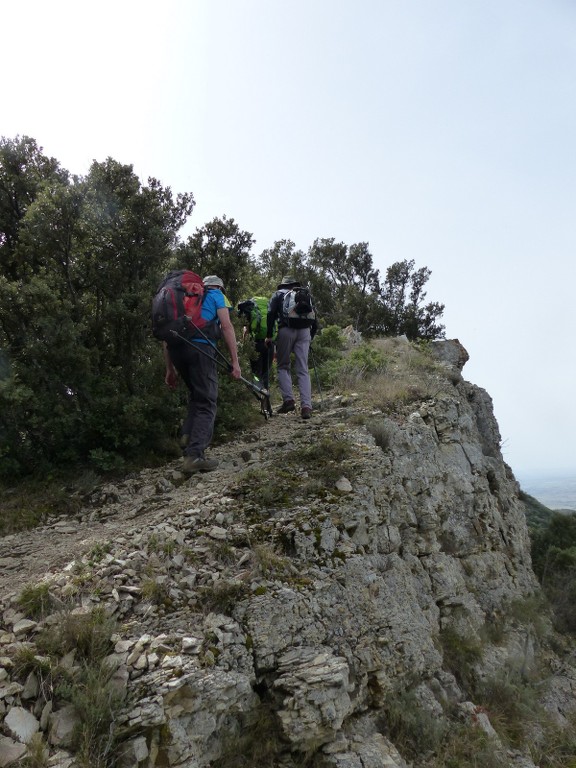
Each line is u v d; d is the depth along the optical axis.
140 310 6.52
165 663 3.35
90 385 6.33
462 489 8.37
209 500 5.26
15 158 6.79
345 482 5.77
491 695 5.93
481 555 8.15
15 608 3.59
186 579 4.10
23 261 6.67
